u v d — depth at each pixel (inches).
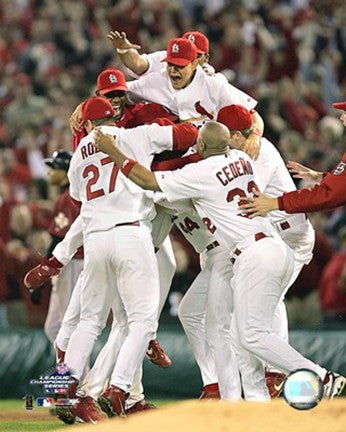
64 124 2610.7
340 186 1204.5
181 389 1699.1
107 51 2930.6
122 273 1264.8
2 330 1787.6
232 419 1054.4
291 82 2600.9
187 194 1234.0
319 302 1857.8
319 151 2261.3
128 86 1391.5
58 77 2851.9
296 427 1031.0
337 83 2738.7
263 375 1273.4
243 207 1227.9
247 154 1309.1
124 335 1333.7
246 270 1214.3
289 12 2945.4
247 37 2792.8
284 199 1219.2
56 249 1382.9
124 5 2974.9
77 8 2999.5
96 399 1314.0
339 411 1069.1
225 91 1362.0
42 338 1752.0
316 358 1676.9
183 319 1360.7
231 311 1307.8
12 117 2709.2
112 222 1267.2
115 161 1238.3
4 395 1740.9
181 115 1365.7
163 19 2913.4
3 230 2121.1
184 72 1344.7
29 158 2522.1
